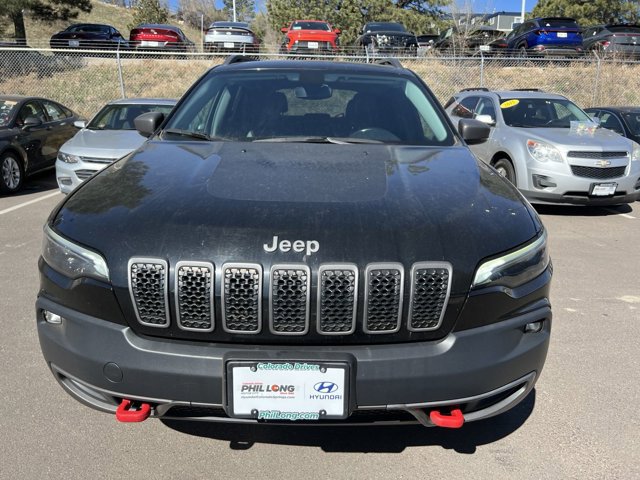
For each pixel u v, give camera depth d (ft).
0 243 20.12
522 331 7.55
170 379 6.91
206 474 8.21
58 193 30.14
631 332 13.42
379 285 6.84
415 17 93.35
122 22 160.04
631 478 8.27
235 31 65.77
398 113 11.56
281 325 6.87
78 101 57.82
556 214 27.14
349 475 8.23
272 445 8.88
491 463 8.55
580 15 107.14
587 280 17.24
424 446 8.94
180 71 62.95
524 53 62.54
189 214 7.36
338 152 9.78
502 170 27.94
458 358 6.99
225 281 6.81
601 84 60.29
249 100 11.75
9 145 29.40
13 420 9.41
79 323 7.28
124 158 9.96
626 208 28.68
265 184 8.13
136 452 8.67
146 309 6.99
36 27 120.16
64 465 8.34
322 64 13.16
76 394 7.72
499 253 7.31
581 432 9.38
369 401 6.91
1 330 12.85
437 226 7.26
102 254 7.15
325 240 6.93
